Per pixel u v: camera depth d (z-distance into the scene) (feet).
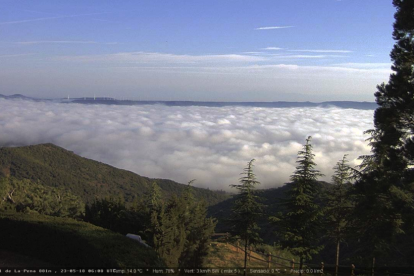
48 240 31.65
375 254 42.73
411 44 44.19
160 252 35.12
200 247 40.63
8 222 34.65
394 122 44.29
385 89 45.73
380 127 45.32
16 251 33.68
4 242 34.53
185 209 43.80
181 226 40.29
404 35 45.47
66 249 30.12
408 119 44.19
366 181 44.11
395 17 45.83
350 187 48.60
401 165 41.88
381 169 43.65
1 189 93.71
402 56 44.75
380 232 41.60
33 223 33.27
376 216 43.37
